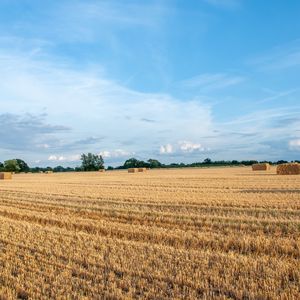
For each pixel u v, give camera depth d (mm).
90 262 10664
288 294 8094
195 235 13492
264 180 36875
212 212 18219
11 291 8742
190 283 8836
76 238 13727
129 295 8297
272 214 17109
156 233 13906
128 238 14250
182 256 10953
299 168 45656
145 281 9062
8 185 42375
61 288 8789
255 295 8086
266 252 11664
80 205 22219
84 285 8945
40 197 27391
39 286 9055
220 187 30719
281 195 23312
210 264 10219
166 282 9078
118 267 10039
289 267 9734
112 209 20031
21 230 15320
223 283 8789
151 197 24094
